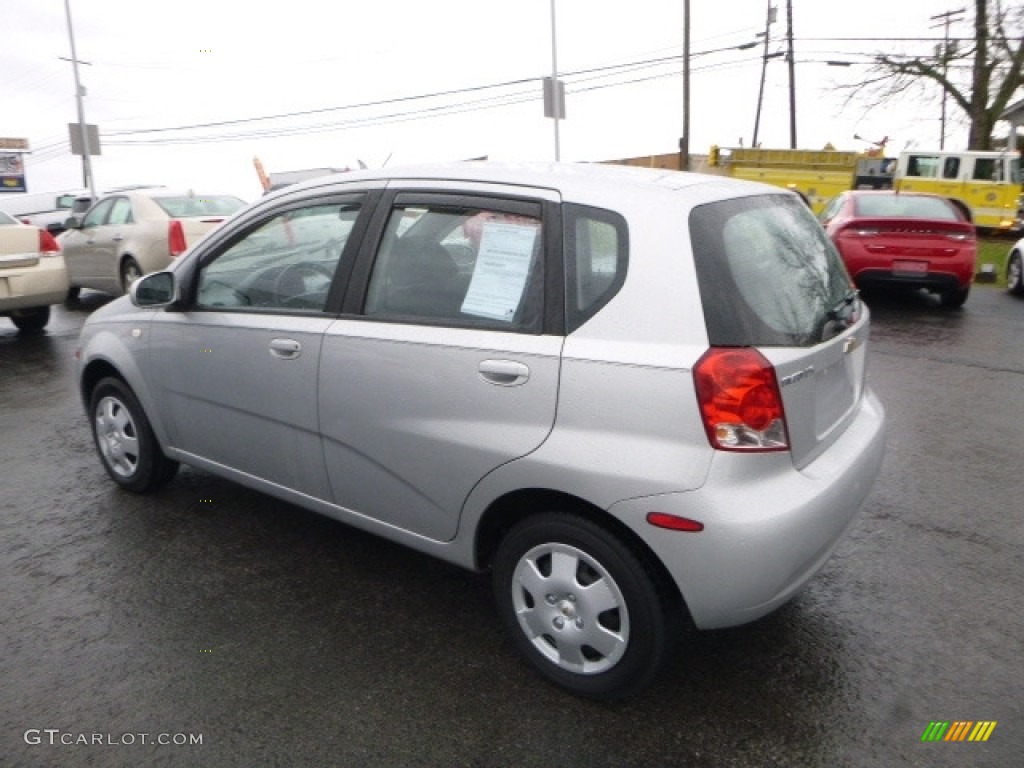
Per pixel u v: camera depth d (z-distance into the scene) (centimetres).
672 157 3319
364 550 388
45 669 297
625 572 260
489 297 287
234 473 384
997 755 256
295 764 252
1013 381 687
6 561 378
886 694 285
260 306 358
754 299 259
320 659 304
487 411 278
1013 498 447
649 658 264
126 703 279
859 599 346
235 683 289
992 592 351
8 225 865
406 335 299
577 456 258
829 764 252
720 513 242
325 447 332
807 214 329
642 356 251
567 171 301
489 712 275
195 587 354
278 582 359
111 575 365
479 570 305
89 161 2086
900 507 436
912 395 647
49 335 927
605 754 256
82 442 546
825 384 285
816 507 257
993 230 2238
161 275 390
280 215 359
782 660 304
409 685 289
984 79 2638
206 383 376
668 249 256
